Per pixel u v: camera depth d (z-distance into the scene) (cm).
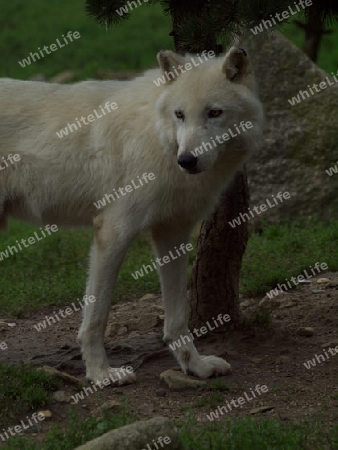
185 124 845
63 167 928
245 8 780
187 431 750
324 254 1459
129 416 804
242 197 1028
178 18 960
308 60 1766
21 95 957
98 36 3878
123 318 1216
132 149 896
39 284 1420
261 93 1766
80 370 969
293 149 1736
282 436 733
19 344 1118
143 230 918
